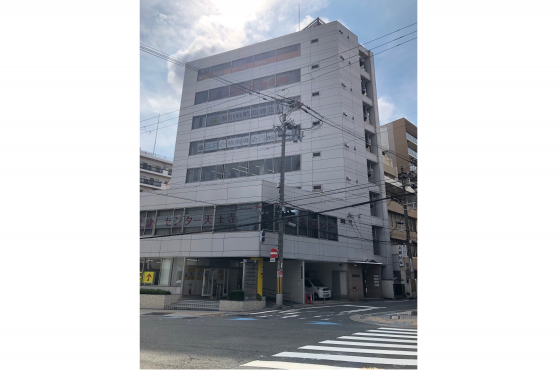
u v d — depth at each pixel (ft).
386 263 101.65
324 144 96.48
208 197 73.10
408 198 125.70
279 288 62.49
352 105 102.37
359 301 86.28
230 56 114.73
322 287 81.30
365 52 114.11
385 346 25.09
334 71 100.99
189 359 20.93
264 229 67.36
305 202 79.46
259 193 69.00
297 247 74.59
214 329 34.01
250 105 107.96
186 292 69.72
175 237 73.46
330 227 85.25
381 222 103.96
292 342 26.73
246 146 104.73
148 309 61.67
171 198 76.48
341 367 19.15
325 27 105.60
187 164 111.04
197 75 118.21
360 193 97.14
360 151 100.94
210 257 69.41
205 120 112.88
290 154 99.09
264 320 43.04
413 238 122.93
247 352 22.99
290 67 106.22
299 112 101.50
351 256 89.76
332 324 38.81
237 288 77.51
